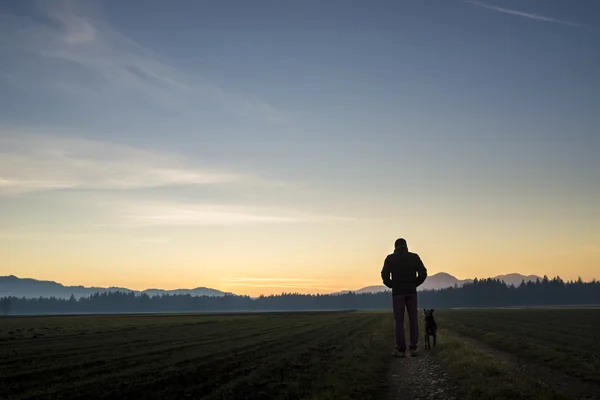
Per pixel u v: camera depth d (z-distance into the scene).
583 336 35.12
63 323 79.44
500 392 11.07
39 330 51.88
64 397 12.70
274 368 17.95
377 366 17.50
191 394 13.17
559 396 10.95
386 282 17.19
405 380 14.55
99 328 55.66
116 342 32.06
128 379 15.52
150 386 14.21
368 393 12.69
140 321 88.19
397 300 17.12
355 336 35.53
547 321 64.94
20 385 14.65
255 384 14.59
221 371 17.42
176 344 30.00
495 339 32.94
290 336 37.09
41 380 15.59
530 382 12.11
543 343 28.78
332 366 18.00
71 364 19.42
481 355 17.44
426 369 16.39
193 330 48.84
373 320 73.06
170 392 13.35
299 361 20.23
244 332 44.06
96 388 13.92
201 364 19.36
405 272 16.91
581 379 15.17
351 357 20.44
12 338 36.88
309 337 35.62
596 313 107.94
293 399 12.52
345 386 13.42
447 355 18.48
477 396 11.22
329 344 28.77
